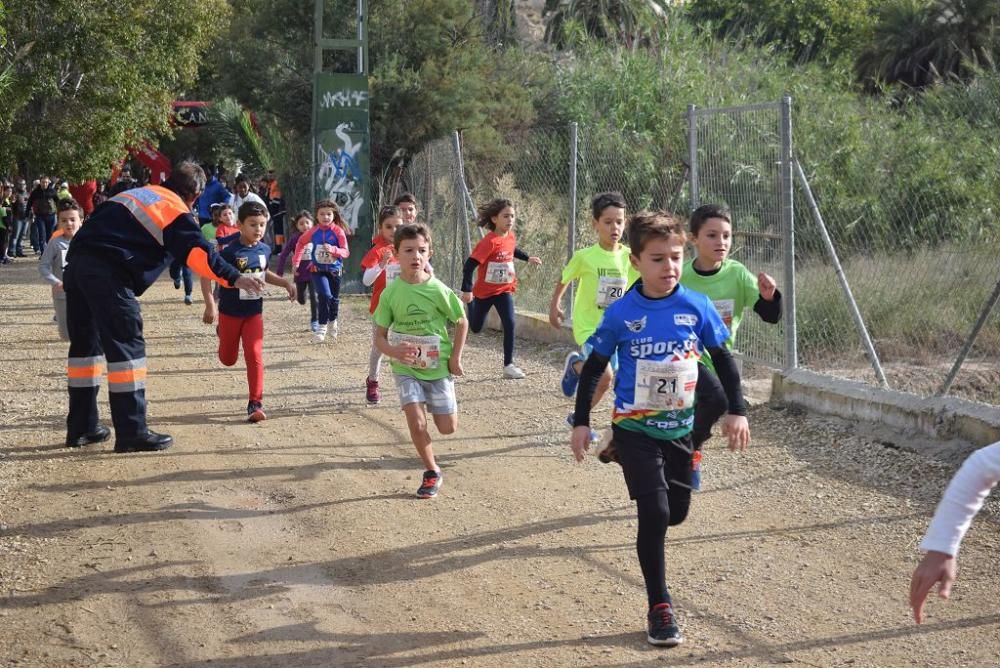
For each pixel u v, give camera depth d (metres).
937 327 12.00
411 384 7.82
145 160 41.44
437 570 6.34
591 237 15.36
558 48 38.12
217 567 6.40
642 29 34.12
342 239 15.42
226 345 10.28
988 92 14.04
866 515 7.18
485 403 10.90
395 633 5.46
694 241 7.42
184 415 10.43
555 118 29.80
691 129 11.73
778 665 5.04
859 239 13.09
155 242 8.92
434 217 19.16
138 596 5.95
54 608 5.78
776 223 10.63
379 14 30.06
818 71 29.06
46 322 17.19
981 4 35.69
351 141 21.64
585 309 9.23
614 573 6.26
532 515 7.34
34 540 6.83
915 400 8.69
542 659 5.13
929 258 12.17
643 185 16.80
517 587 6.06
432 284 7.88
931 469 7.96
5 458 8.74
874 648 5.20
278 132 30.83
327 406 10.87
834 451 8.63
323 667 5.07
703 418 6.77
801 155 15.95
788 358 10.13
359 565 6.43
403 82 28.73
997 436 7.96
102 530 7.04
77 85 26.67
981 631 5.35
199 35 28.62
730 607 5.74
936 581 2.99
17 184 30.80
